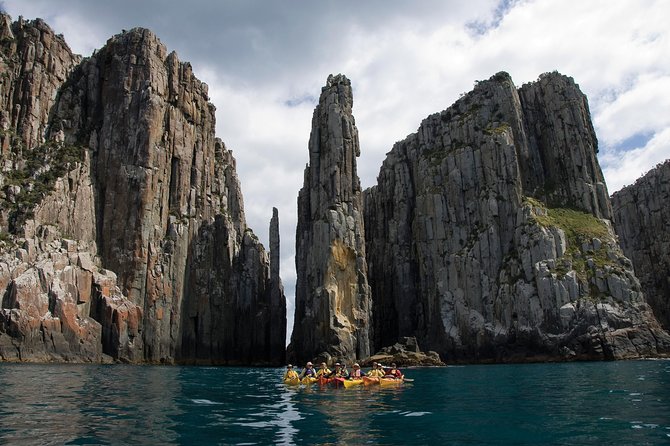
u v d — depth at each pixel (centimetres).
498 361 10238
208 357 10544
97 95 11188
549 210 11738
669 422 2403
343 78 12056
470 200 11944
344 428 2348
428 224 12181
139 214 10000
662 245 13738
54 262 8444
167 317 9912
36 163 9606
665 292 13400
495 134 12069
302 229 11944
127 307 9219
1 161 9300
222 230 11462
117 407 2895
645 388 3872
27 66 10469
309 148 12012
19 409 2695
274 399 3503
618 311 9719
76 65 11638
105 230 9950
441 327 11169
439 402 3281
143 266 9794
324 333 9900
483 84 13262
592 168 12319
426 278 11994
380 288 13388
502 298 10638
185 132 11312
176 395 3672
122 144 10488
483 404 3152
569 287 9981
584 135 12481
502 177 11738
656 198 14162
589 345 9400
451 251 11744
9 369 5788
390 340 12812
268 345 11988
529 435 2159
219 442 2022
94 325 8619
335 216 10669
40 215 8838
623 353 9250
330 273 10275
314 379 4941
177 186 10900
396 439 2100
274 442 2033
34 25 10869
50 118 10619
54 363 7650
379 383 4731
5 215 8550
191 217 11000
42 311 7950
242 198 13762
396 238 13200
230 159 14512
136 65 11012
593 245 10762
